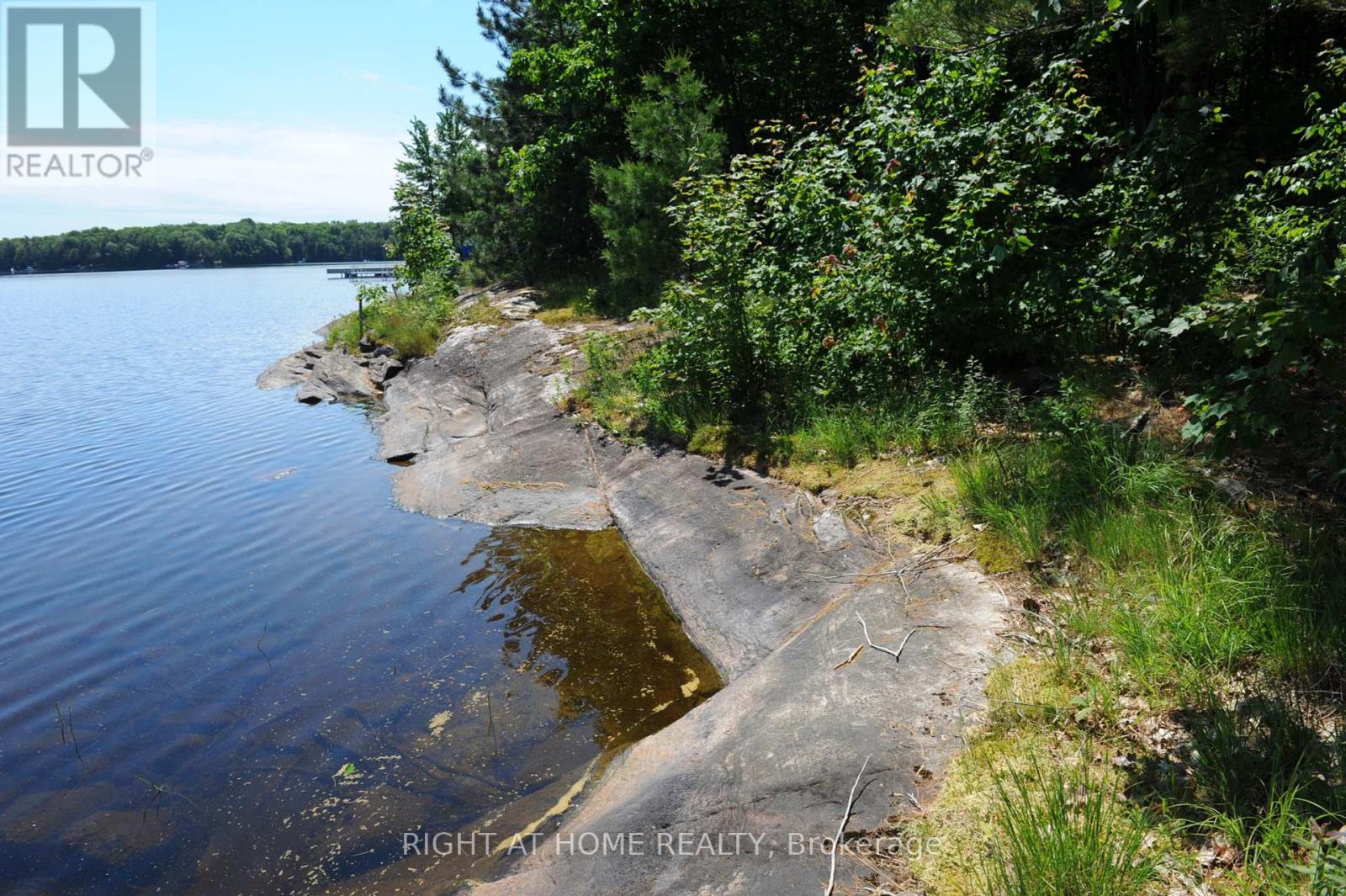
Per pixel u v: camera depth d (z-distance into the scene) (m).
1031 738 3.70
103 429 15.05
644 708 5.22
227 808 4.58
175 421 15.42
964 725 3.89
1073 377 7.18
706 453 8.21
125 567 8.38
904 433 7.16
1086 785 3.30
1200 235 7.01
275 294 61.81
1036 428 6.61
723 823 3.63
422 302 19.84
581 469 9.27
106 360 25.14
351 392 16.44
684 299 8.95
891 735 3.94
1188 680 3.82
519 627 6.45
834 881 3.18
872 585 5.40
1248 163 6.98
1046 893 2.85
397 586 7.38
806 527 6.40
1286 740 3.35
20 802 4.74
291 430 14.15
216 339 30.72
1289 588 4.17
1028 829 3.06
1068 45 10.94
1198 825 3.07
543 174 19.03
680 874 3.39
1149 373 7.03
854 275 7.94
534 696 5.47
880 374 7.93
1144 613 4.32
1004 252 6.56
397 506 9.65
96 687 6.00
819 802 3.62
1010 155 7.38
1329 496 5.09
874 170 8.12
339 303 48.56
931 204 7.48
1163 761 3.42
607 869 3.51
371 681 5.83
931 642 4.62
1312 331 4.39
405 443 12.02
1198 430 4.52
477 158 23.70
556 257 20.39
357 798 4.59
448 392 13.52
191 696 5.80
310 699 5.64
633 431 9.41
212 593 7.57
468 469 10.05
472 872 3.90
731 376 8.73
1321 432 5.37
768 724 4.23
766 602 5.81
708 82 17.16
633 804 3.89
